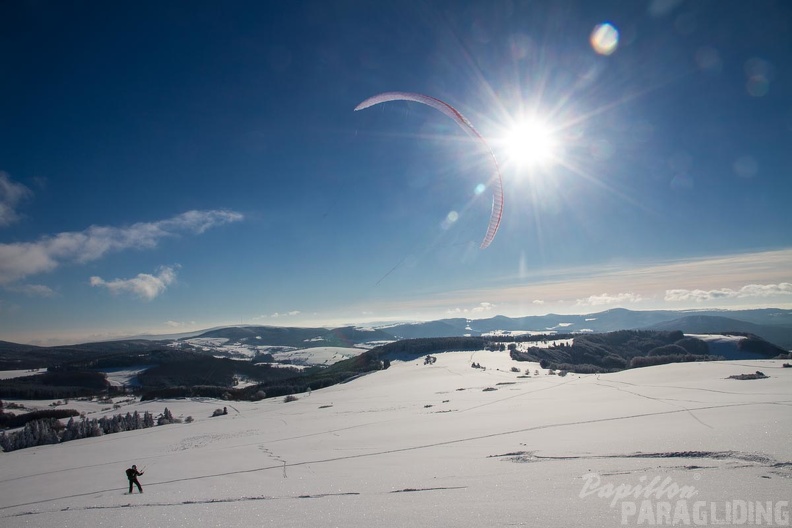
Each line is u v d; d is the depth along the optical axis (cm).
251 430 5016
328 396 8781
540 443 2191
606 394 4278
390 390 8500
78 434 5953
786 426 1808
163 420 6900
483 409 4391
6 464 4184
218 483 2145
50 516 1675
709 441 1684
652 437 1927
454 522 1048
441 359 13088
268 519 1252
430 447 2555
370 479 1792
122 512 1586
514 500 1217
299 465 2452
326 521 1161
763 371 4634
